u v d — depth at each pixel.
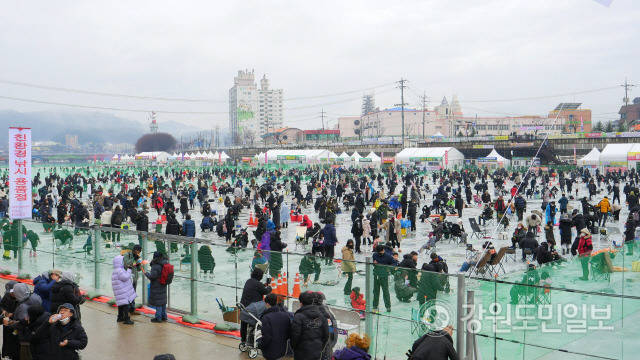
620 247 12.72
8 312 9.08
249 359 9.64
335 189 48.00
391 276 9.18
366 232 24.12
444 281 8.52
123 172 95.25
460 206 32.19
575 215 24.47
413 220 28.55
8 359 9.12
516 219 32.62
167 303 12.94
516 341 8.70
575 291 8.41
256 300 9.89
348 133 198.62
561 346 8.91
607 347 9.23
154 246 13.32
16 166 19.67
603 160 66.19
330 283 10.09
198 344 10.49
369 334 9.46
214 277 11.93
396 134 179.00
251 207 43.47
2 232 18.95
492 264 17.33
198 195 44.59
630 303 9.38
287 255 10.76
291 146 142.00
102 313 12.92
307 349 7.96
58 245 16.39
